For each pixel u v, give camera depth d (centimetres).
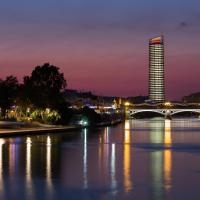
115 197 5544
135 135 19400
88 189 5972
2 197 5491
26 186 6103
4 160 8762
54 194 5666
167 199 5481
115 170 7650
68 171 7444
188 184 6350
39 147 11744
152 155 10281
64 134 18350
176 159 9450
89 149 11681
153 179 6744
